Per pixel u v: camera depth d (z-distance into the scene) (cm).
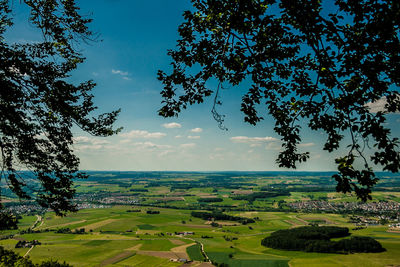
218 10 888
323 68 757
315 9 753
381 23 616
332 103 811
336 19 685
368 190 624
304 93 872
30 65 955
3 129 973
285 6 738
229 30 828
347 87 806
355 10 668
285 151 920
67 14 1048
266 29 822
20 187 1016
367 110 738
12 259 2839
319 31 703
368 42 663
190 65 961
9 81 941
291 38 889
